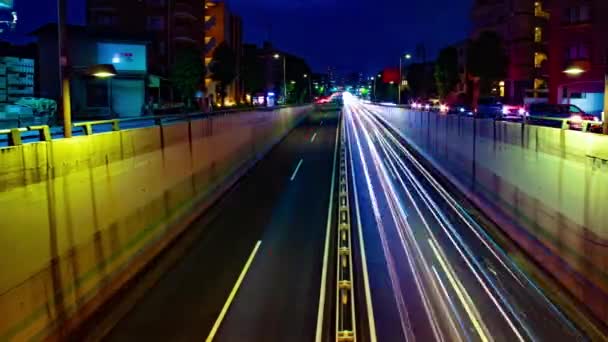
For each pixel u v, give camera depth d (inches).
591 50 1971.0
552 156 560.1
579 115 1390.3
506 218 725.3
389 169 1306.6
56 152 436.5
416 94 4308.6
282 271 598.2
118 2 2741.1
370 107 4532.5
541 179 593.9
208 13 3563.0
